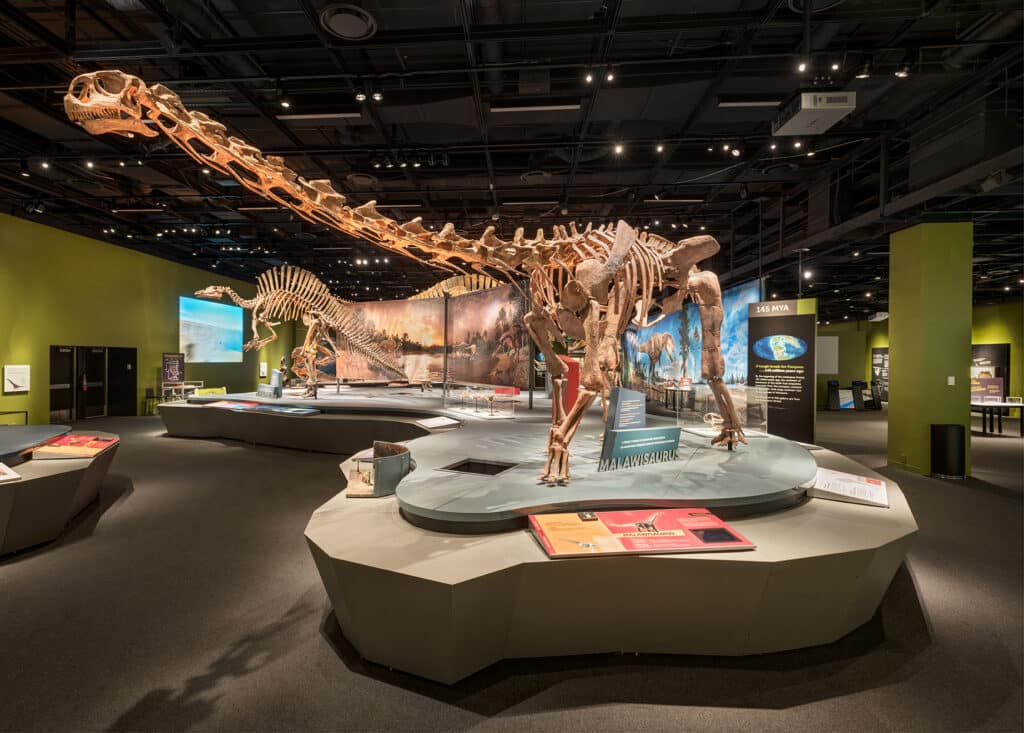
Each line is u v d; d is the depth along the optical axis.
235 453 8.12
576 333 3.86
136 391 12.78
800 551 2.47
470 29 4.81
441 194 9.70
